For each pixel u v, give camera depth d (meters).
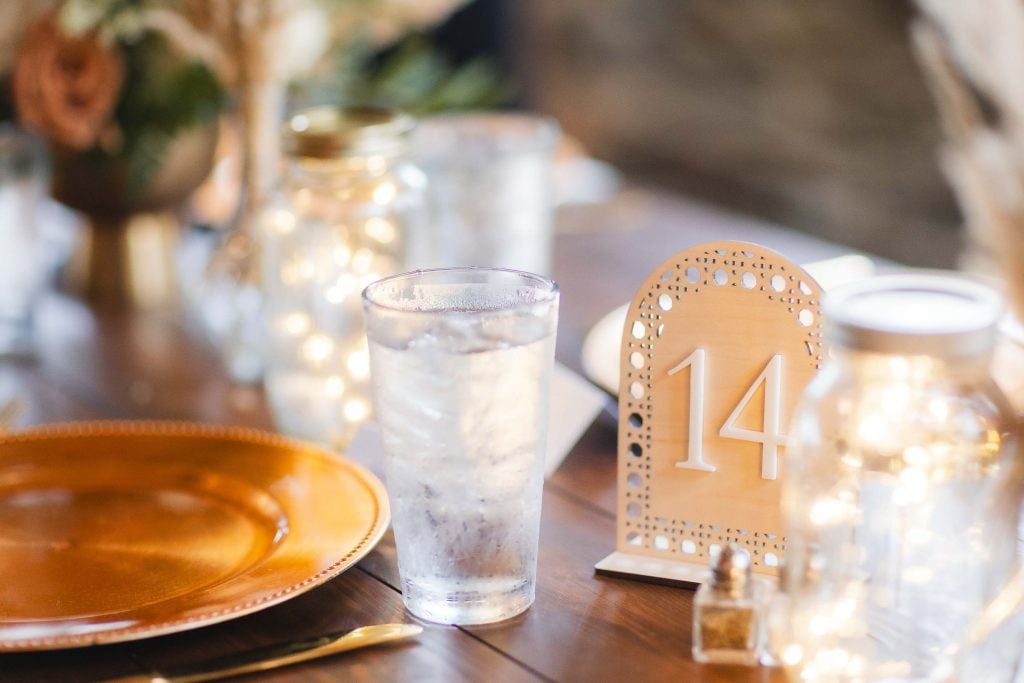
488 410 0.91
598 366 1.26
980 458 0.85
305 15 1.37
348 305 1.21
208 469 1.09
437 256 1.38
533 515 0.95
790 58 3.80
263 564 0.98
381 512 1.01
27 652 0.92
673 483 1.00
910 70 3.53
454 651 0.93
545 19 4.35
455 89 1.69
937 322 0.83
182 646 0.93
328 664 0.92
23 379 1.34
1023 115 1.37
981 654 0.87
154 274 1.51
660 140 4.20
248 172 1.36
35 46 1.38
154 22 1.34
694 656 0.92
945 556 0.86
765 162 3.97
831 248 1.70
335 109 1.24
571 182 2.03
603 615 0.96
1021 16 1.36
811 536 0.87
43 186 1.44
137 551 1.01
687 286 0.98
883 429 0.85
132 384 1.33
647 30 4.13
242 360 1.33
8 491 1.08
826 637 0.88
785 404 0.97
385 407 0.93
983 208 1.38
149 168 1.44
